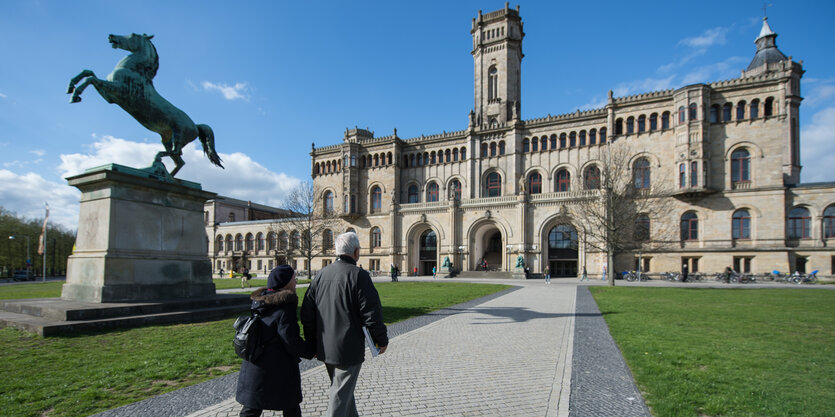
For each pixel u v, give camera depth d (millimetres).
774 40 57125
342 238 5250
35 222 86062
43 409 6500
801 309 18578
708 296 25594
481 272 55844
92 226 14930
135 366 8742
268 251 76000
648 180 53875
